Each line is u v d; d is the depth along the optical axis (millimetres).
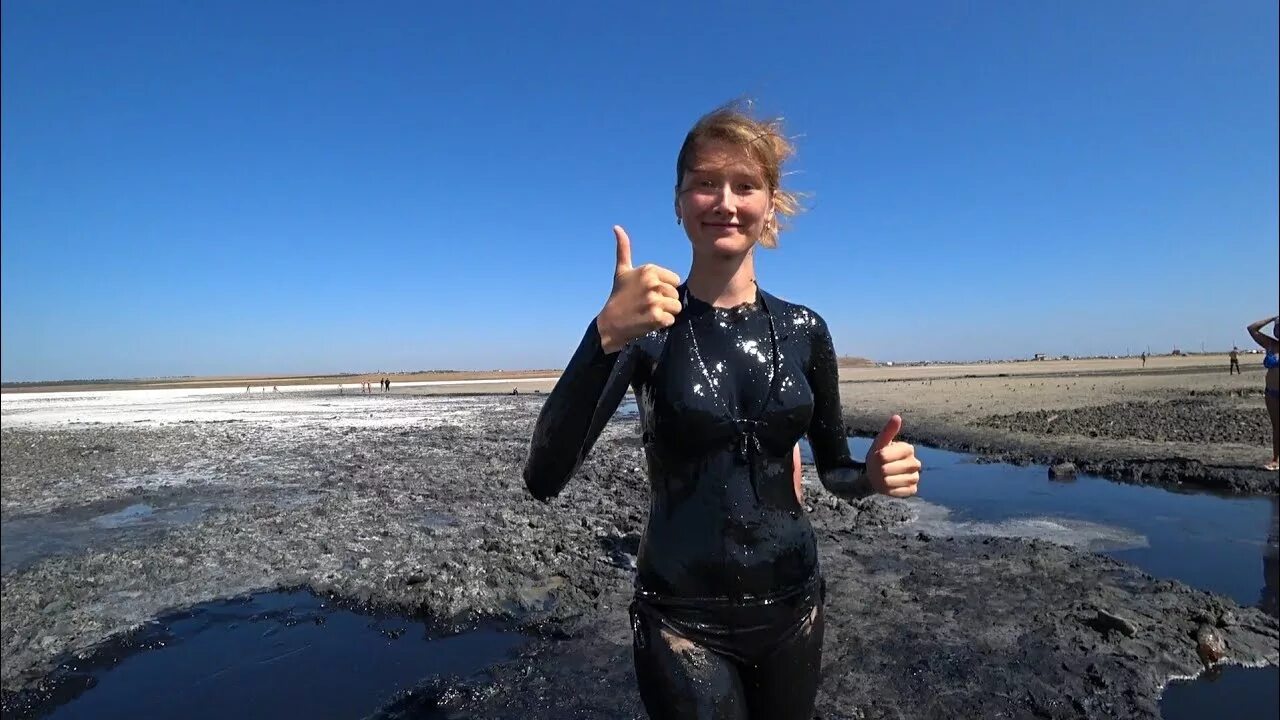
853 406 26484
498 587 6441
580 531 8484
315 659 5234
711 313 2227
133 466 16844
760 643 2119
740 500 2115
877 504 9594
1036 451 13539
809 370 2365
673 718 2031
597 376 1878
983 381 49312
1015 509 9117
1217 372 46344
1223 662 4625
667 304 1805
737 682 2107
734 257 2219
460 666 5004
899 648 4883
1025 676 4441
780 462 2205
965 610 5543
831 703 4176
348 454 17469
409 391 71438
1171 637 4945
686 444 2111
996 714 4043
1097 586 6012
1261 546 7168
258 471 15125
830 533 8047
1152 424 16078
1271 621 5176
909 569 6637
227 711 4535
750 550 2102
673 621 2094
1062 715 4020
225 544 8539
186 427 28344
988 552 7109
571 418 1902
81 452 20312
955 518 8742
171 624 6012
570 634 5410
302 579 7043
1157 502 9273
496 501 10719
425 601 6125
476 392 63062
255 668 5125
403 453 17297
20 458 19375
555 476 1984
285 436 22984
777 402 2154
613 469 13062
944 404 26141
